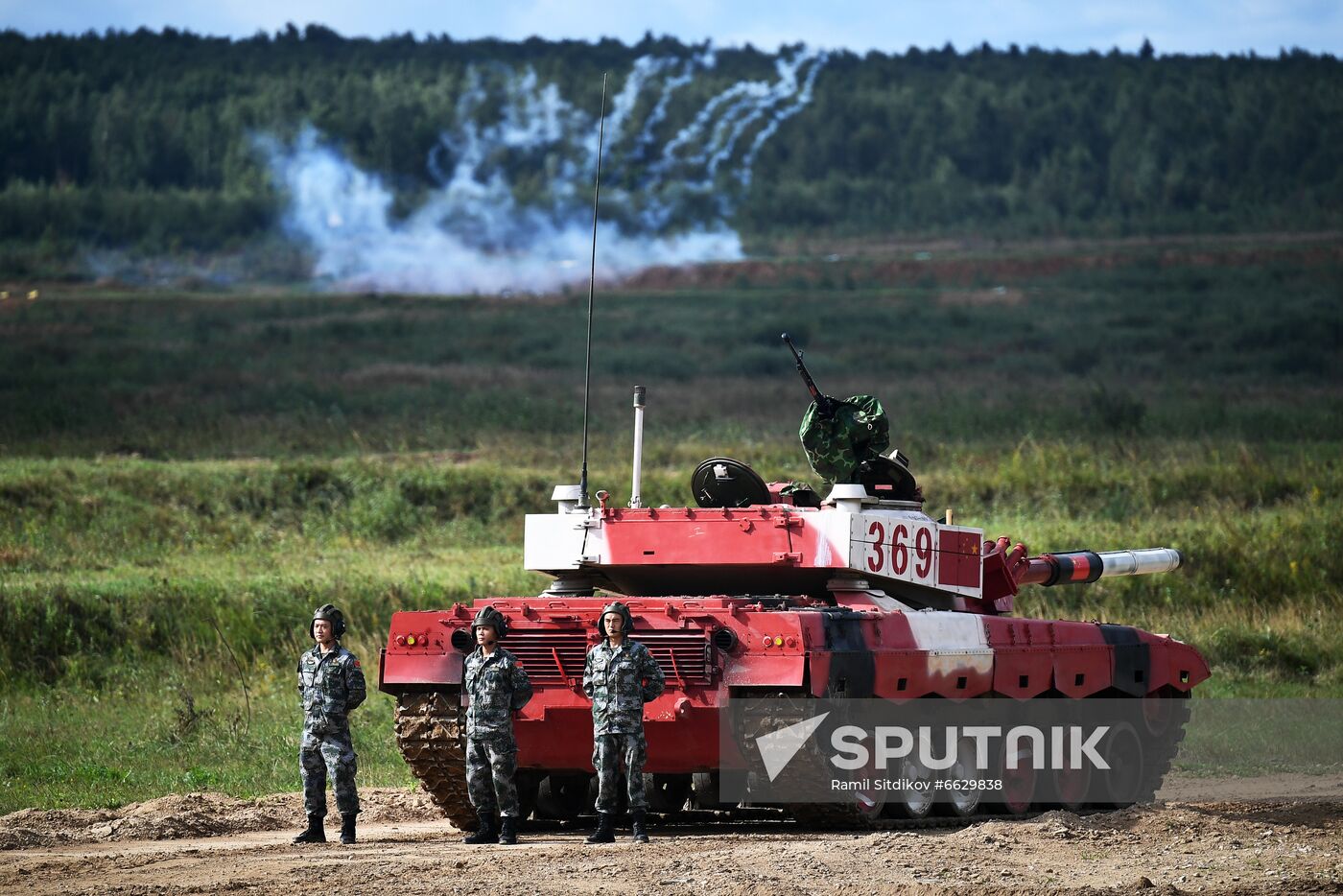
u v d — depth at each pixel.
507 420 164.38
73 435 151.50
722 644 45.88
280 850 46.06
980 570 56.97
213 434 153.25
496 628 46.66
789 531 51.56
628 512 53.00
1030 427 160.00
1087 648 56.97
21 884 39.84
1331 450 147.62
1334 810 52.81
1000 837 44.91
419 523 120.56
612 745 45.66
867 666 46.97
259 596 92.44
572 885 38.06
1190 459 140.50
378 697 79.38
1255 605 100.19
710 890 37.38
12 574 100.50
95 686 83.69
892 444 148.12
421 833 51.62
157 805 54.78
